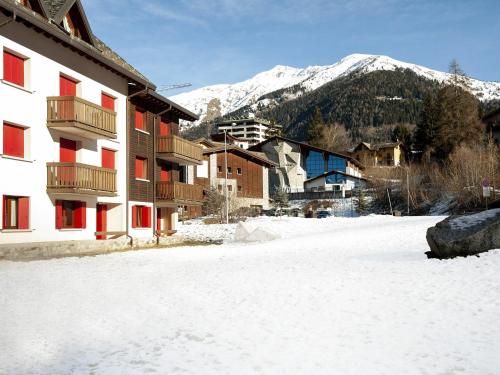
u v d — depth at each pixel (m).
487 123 79.50
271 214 62.09
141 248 27.39
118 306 10.25
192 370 6.50
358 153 111.56
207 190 53.78
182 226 43.62
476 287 10.34
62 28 22.41
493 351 6.80
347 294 10.61
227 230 39.75
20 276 14.00
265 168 68.44
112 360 6.99
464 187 49.94
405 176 61.66
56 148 22.27
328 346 7.30
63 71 22.53
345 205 67.81
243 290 11.68
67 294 11.44
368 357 6.79
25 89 20.27
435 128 84.94
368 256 17.66
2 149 19.28
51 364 6.88
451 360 6.55
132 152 28.42
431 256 15.32
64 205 23.38
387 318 8.64
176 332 8.36
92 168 22.95
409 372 6.22
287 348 7.29
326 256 18.50
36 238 21.00
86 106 22.31
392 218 43.06
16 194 19.92
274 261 17.38
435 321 8.30
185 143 32.59
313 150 87.88
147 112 30.20
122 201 27.41
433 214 53.62
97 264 17.78
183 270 15.70
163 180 32.88
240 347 7.42
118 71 26.02
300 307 9.73
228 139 101.06
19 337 8.06
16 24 19.75
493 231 13.96
